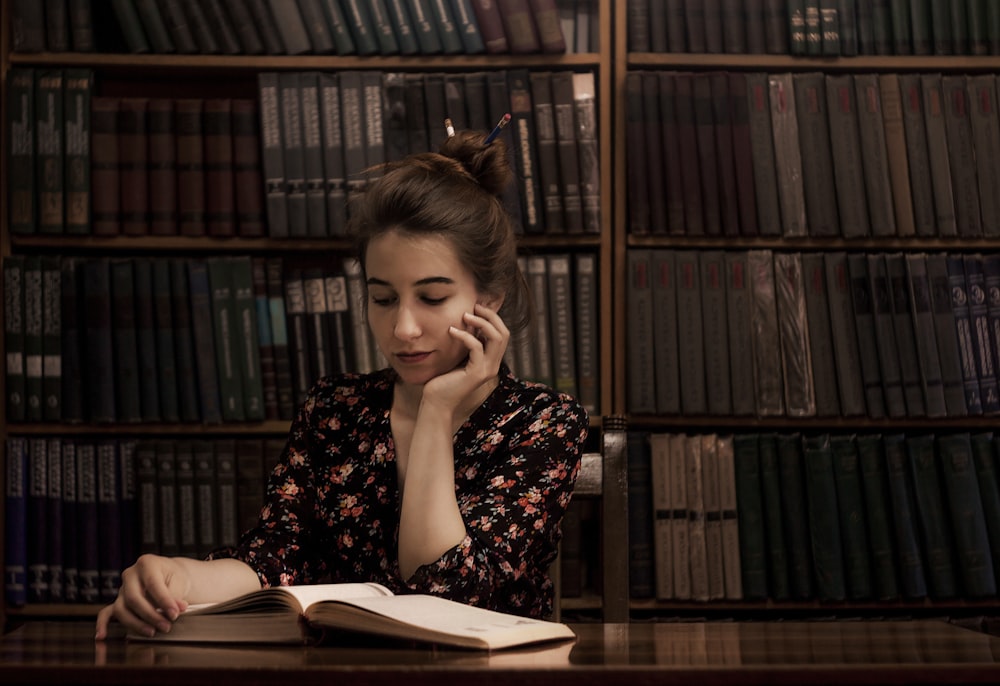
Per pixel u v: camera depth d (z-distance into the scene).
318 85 2.35
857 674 0.81
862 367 2.33
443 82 2.34
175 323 2.33
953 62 2.37
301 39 2.36
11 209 2.32
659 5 2.37
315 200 2.33
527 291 1.58
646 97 2.34
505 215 1.46
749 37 2.37
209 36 2.36
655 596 2.31
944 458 2.32
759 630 1.19
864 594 2.29
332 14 2.36
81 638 1.12
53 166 2.32
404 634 0.92
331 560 1.53
